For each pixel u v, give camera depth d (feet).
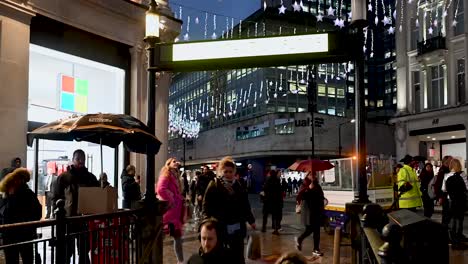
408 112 113.60
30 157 46.96
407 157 40.34
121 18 50.52
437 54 106.01
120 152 50.57
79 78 48.37
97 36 48.21
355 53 21.72
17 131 38.32
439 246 9.41
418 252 9.38
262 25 214.69
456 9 105.40
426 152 115.85
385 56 326.24
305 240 40.55
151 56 24.93
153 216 23.81
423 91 110.93
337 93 240.53
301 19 221.87
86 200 22.38
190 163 230.89
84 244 18.94
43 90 44.88
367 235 12.24
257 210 79.66
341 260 30.14
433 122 107.45
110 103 51.80
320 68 236.43
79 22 45.42
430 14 111.14
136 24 52.42
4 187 21.34
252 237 20.01
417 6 113.09
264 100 209.36
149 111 25.73
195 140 227.20
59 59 46.37
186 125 216.74
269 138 169.68
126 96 52.19
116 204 23.02
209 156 211.61
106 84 51.55
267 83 209.97
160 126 55.52
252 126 180.55
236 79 234.58
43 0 41.52
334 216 43.47
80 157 26.99
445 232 9.45
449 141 111.34
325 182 45.01
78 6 45.32
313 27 225.56
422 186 47.91
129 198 37.68
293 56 22.53
